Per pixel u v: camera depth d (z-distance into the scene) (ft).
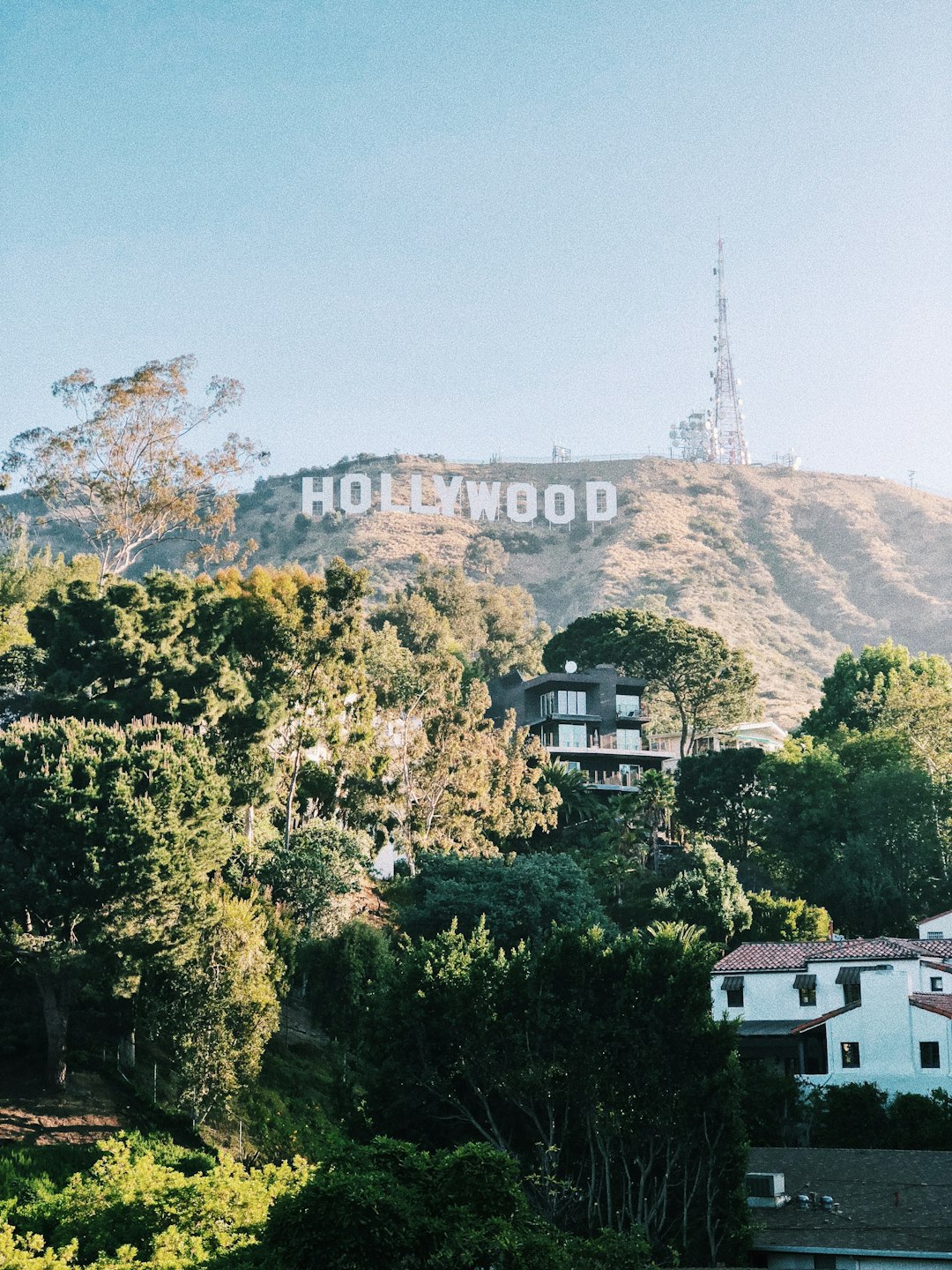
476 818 321.93
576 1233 135.03
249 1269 93.30
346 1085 155.84
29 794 180.14
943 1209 138.62
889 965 233.96
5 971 194.49
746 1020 237.45
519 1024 146.41
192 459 333.83
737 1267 128.67
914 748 372.79
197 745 201.26
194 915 185.57
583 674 421.59
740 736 474.90
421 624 473.26
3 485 245.65
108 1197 119.03
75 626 255.70
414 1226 91.81
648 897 311.47
